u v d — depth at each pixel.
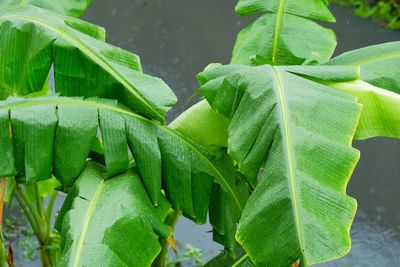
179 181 5.10
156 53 10.63
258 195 4.79
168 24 11.49
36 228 6.05
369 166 8.27
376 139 8.68
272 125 4.87
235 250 5.34
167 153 5.10
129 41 10.99
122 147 5.04
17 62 5.23
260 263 4.73
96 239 4.79
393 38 10.81
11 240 7.41
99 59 5.14
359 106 4.92
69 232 4.82
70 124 5.01
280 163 4.79
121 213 4.88
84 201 4.93
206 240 7.48
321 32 5.69
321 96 4.94
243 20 11.61
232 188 5.21
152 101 5.10
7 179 5.80
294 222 4.69
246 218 4.78
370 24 11.18
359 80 5.11
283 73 5.01
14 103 5.02
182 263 7.11
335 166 4.80
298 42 5.66
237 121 4.98
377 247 7.18
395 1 11.53
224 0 12.24
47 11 5.34
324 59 5.62
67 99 5.07
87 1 5.75
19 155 4.99
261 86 4.97
